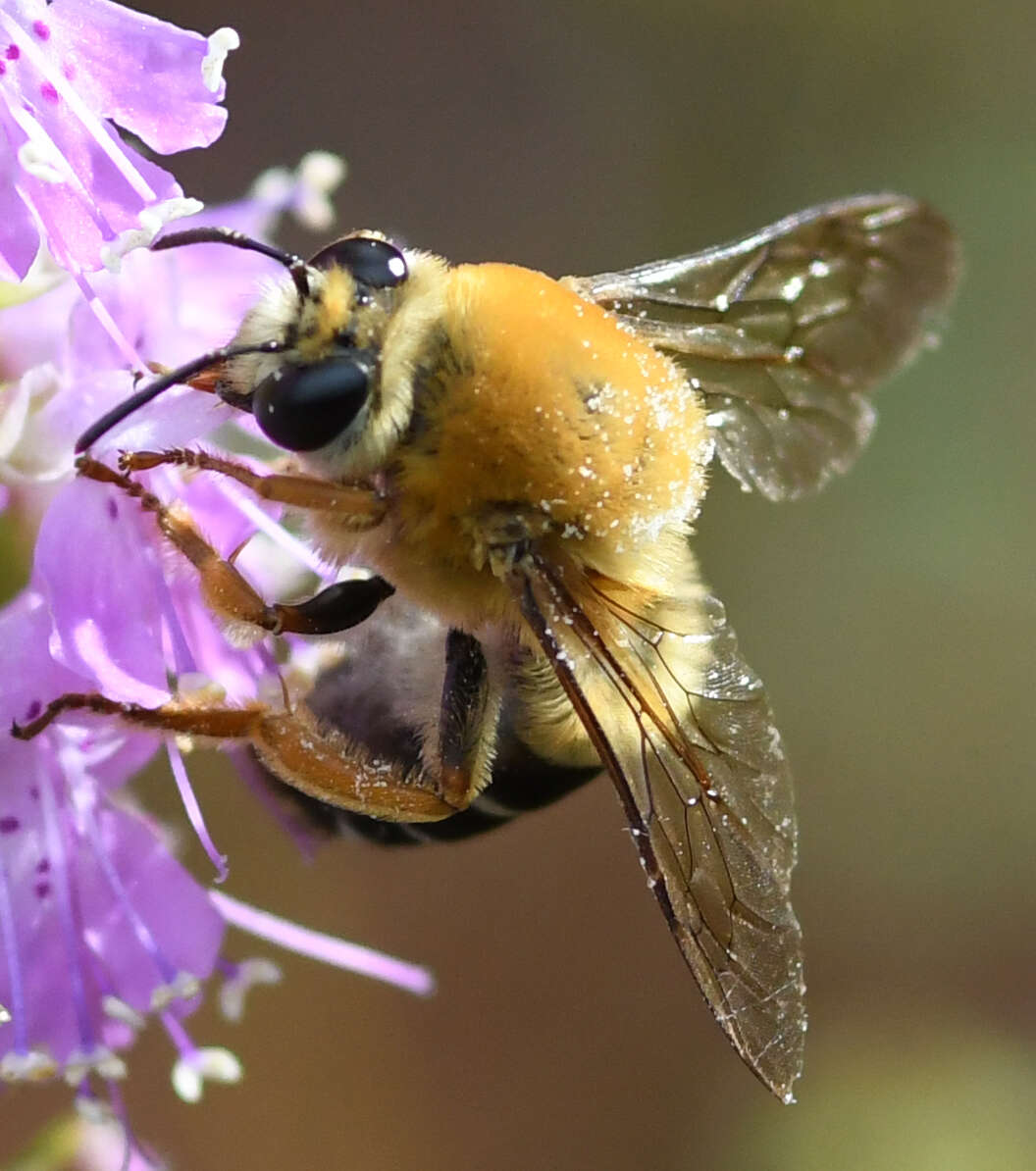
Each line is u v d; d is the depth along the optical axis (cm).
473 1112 12
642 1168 12
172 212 7
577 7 15
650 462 7
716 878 7
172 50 7
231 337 7
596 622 7
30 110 7
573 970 13
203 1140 11
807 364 8
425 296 7
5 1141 10
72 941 7
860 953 14
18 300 7
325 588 7
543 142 15
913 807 14
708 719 7
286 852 12
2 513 7
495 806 8
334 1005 12
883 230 8
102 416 7
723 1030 7
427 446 7
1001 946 13
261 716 7
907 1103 12
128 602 7
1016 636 14
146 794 8
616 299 8
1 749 7
